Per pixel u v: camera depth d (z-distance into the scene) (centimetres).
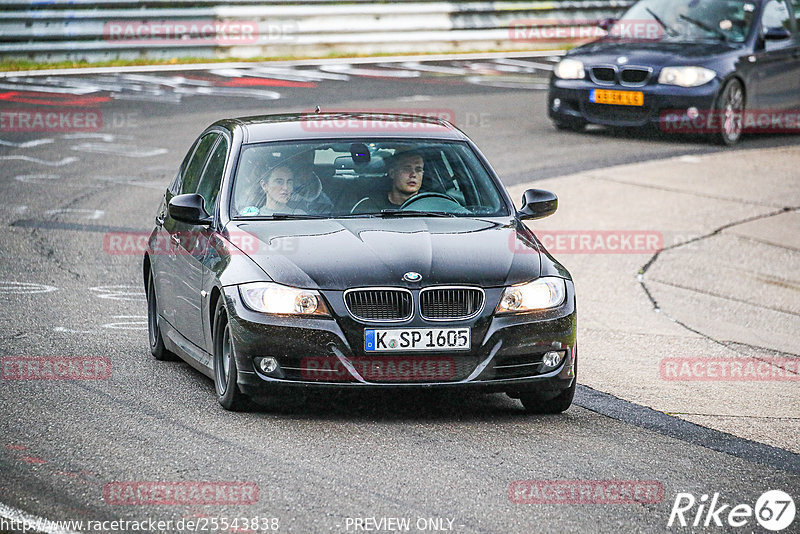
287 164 2784
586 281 4197
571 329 2477
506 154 6194
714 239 4791
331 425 2414
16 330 3231
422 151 2864
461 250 2511
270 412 2505
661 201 5309
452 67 9756
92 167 5794
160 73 8844
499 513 1916
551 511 1933
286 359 2380
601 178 5684
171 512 1886
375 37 10312
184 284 2770
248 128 2936
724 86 6569
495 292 2425
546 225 4922
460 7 10662
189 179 3081
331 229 2592
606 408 2662
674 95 6525
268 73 9000
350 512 1902
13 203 5016
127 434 2316
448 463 2173
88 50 9038
